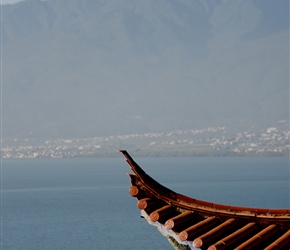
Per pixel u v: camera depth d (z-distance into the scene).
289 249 32.25
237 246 31.73
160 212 32.41
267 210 33.31
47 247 130.50
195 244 31.20
